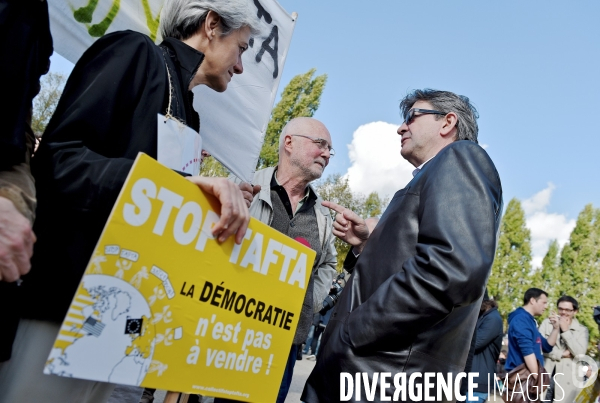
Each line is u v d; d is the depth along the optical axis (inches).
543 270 2139.5
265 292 59.1
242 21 72.3
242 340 56.7
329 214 142.8
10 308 48.3
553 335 307.9
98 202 51.5
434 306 68.4
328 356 76.7
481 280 68.2
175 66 67.5
